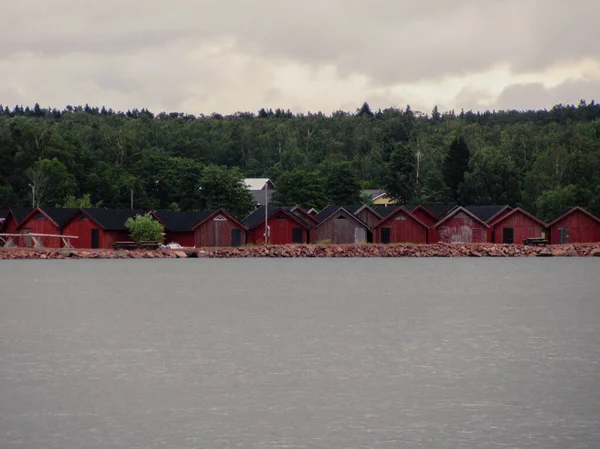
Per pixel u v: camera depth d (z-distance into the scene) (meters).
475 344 72.75
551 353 68.06
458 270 166.25
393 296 116.50
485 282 139.62
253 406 51.31
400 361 64.56
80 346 71.62
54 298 113.12
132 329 82.12
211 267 174.12
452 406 51.25
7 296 115.94
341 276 152.12
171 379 58.25
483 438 45.34
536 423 47.84
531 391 54.72
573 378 58.34
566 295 118.12
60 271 163.00
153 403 51.97
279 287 130.38
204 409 50.72
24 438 45.44
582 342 73.94
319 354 67.56
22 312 97.06
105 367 62.28
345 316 92.81
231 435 45.88
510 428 46.97
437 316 93.06
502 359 65.44
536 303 107.44
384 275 154.38
